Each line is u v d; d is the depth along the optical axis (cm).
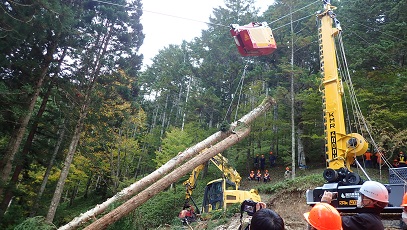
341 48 987
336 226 292
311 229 302
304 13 2902
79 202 3062
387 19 2352
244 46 922
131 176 3086
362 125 1692
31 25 1354
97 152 2247
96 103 1783
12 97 1397
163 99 4347
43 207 1700
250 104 2575
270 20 3016
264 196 1808
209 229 1226
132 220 1107
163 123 3991
